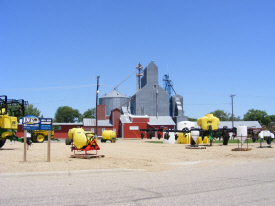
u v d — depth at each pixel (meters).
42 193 7.95
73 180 10.11
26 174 10.84
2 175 10.52
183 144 36.59
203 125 32.56
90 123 72.00
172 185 9.23
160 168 13.84
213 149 25.81
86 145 17.00
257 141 41.62
